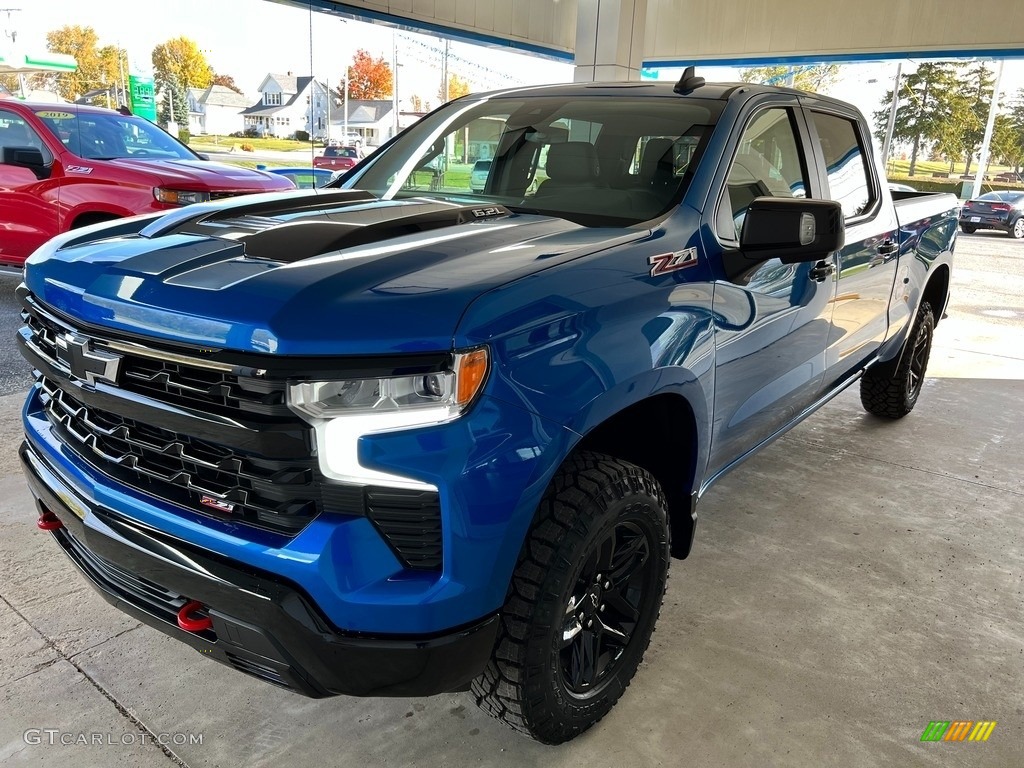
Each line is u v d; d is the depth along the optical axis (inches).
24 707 80.8
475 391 58.5
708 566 114.2
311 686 62.9
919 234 155.9
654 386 74.1
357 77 849.5
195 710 81.6
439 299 59.2
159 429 64.9
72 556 80.1
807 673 91.0
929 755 79.2
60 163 240.4
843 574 113.7
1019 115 1547.7
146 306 62.4
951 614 104.6
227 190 243.4
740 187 97.7
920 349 181.6
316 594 58.5
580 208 95.0
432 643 60.6
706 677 89.6
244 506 61.2
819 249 83.2
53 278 71.6
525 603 66.7
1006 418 189.2
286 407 56.9
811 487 144.1
